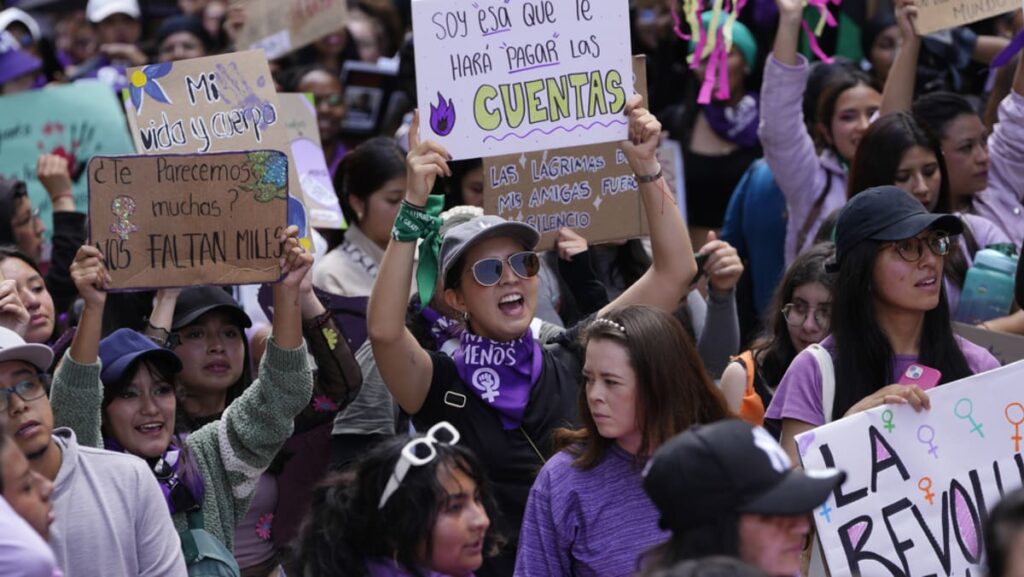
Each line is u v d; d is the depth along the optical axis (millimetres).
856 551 11578
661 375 11422
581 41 13617
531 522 11789
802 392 12539
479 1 13586
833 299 12664
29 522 9656
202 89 15422
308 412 14984
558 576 11688
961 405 11953
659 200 13648
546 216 16438
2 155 20500
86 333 12805
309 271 14203
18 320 13812
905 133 16625
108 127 20578
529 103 13641
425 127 13562
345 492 10781
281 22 21438
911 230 12195
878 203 12445
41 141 20516
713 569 7539
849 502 11648
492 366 13227
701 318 17578
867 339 12469
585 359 12023
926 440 11844
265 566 15039
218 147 15398
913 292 12344
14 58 23125
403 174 18125
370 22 28344
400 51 25297
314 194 18688
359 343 17156
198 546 12469
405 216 13078
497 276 13195
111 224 13062
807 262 14344
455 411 13188
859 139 18328
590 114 13648
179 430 14664
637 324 11531
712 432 8742
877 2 24500
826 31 24938
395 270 13055
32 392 11328
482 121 13609
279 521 15141
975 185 18578
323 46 27625
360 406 15195
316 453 15305
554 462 11867
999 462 11914
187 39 27078
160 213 13141
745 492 8547
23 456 9688
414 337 14344
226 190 13219
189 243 13188
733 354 16484
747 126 22766
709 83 17266
